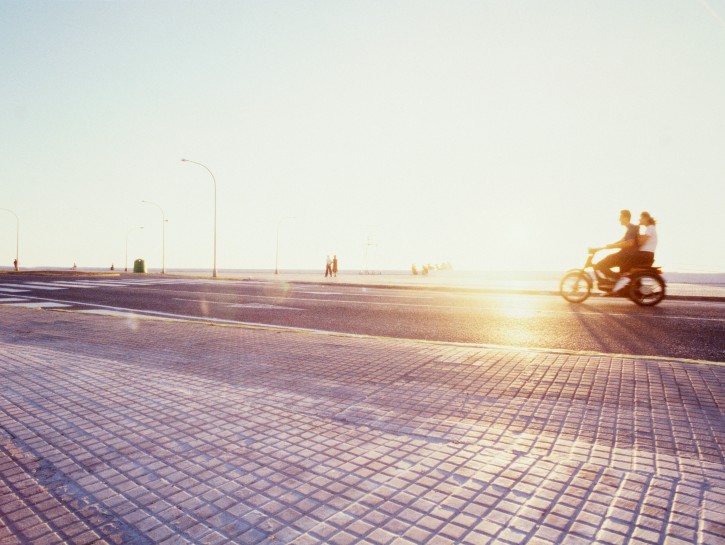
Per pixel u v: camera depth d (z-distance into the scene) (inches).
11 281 797.2
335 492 84.4
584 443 105.0
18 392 145.5
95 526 74.2
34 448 104.0
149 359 191.3
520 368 172.2
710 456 97.2
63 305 440.5
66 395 142.6
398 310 395.9
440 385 151.8
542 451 101.0
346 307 422.0
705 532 70.1
